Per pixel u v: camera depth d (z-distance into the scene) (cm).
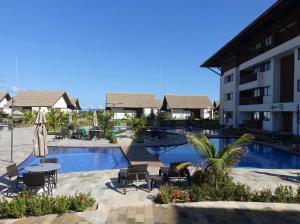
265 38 3897
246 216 813
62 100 7469
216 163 966
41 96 7169
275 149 2552
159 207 886
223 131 4228
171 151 2556
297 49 3055
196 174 1064
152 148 2605
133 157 1966
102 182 1235
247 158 2277
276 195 963
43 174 1012
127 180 1085
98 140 2880
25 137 3098
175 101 7581
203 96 7844
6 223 773
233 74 4819
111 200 1002
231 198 952
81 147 2498
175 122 5631
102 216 816
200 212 842
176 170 1126
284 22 3350
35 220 792
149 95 7506
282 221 780
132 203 955
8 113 6888
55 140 2866
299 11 3061
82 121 5109
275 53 3416
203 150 1007
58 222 777
